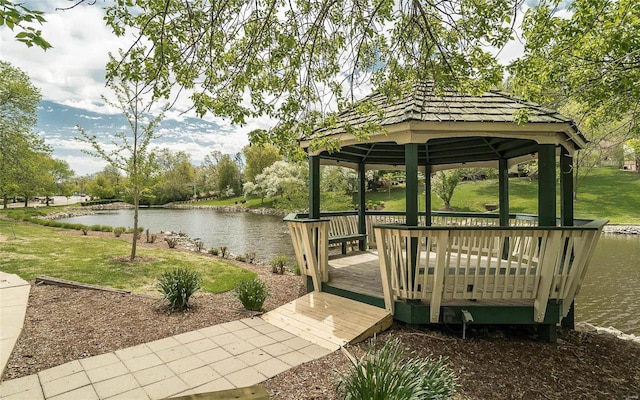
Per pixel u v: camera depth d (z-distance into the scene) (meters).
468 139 5.87
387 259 3.98
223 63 3.02
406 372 2.38
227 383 2.84
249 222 23.31
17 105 14.50
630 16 3.62
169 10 2.51
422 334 3.85
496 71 3.27
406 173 3.98
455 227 3.56
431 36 2.81
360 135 3.66
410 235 3.68
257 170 40.19
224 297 5.48
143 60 2.56
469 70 3.16
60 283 5.60
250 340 3.71
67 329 3.90
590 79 4.36
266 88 3.16
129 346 3.53
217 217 27.50
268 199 35.66
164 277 5.05
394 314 4.04
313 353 3.40
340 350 3.45
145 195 9.78
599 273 9.59
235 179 49.19
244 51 2.96
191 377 2.93
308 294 4.86
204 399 2.34
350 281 4.96
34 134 14.83
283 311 4.46
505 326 4.24
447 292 3.74
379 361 2.50
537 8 4.04
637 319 6.43
